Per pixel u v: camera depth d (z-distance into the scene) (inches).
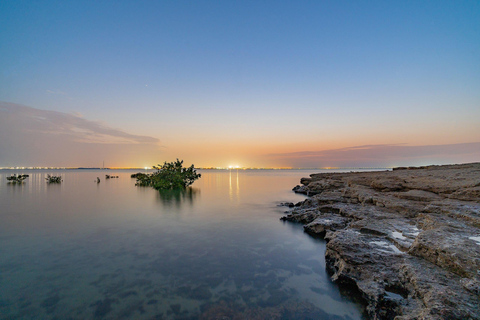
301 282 257.1
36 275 260.5
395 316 188.1
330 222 434.6
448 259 211.0
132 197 882.1
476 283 174.7
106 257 312.0
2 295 221.1
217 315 198.4
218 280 257.9
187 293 231.1
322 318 198.1
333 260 292.5
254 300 221.5
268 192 1111.0
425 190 529.3
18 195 912.9
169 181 1241.4
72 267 281.1
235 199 858.1
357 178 842.8
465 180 509.7
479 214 308.3
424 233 265.4
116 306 207.9
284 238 402.0
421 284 195.0
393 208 447.2
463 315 151.7
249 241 384.8
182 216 558.6
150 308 205.9
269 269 286.7
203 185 1503.4
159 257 314.5
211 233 424.2
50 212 587.8
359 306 215.3
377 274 234.5
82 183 1556.3
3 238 381.4
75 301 213.8
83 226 458.6
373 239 311.9
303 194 1035.9
